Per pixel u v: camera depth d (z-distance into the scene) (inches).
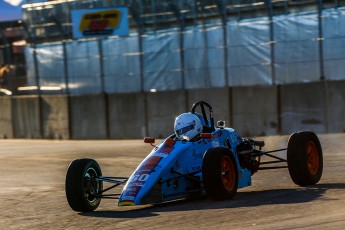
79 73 3794.3
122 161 2261.3
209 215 1094.4
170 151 1266.0
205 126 1354.6
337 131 2785.4
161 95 3253.0
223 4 3316.9
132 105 3339.1
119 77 3671.3
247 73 3262.8
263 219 1024.2
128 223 1101.7
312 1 3070.9
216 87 3129.9
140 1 3590.1
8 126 3794.3
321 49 3038.9
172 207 1228.5
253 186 1520.7
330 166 1776.6
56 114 3582.7
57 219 1239.5
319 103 2824.8
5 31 4252.0
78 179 1258.0
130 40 3624.5
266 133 2947.8
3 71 4232.3
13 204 1521.9
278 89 2915.8
